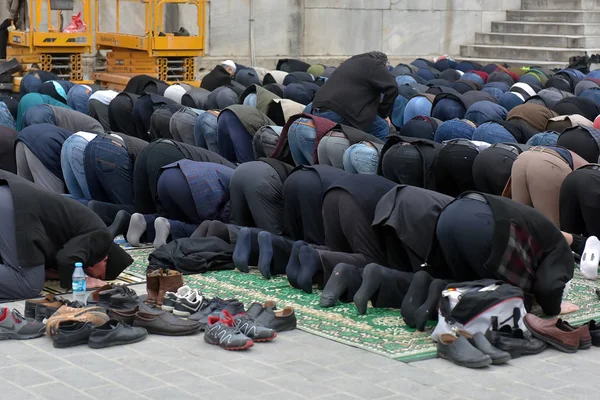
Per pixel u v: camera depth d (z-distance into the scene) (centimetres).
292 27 2175
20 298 703
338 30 2247
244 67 1484
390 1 2314
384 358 588
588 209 771
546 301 646
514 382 550
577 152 877
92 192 919
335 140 856
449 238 647
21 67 1659
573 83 1474
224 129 970
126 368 565
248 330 618
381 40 2319
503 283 623
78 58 1738
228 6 2075
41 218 698
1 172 709
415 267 697
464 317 605
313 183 779
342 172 785
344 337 628
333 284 702
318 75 1608
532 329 607
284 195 799
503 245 628
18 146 950
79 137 920
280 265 783
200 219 853
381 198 714
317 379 550
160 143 877
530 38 2345
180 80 1748
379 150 837
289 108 1055
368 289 669
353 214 727
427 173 818
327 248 767
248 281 768
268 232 782
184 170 840
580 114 1101
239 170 826
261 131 930
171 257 789
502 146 827
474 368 571
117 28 1811
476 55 2397
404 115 1199
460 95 1163
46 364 570
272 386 538
